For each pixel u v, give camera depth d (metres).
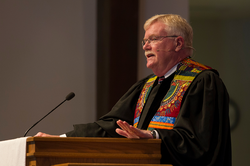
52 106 14.27
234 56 14.37
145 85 7.70
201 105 5.91
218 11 14.46
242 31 14.34
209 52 14.42
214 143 5.58
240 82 14.24
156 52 7.12
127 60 14.05
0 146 5.26
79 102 14.51
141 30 14.37
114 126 7.08
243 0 14.34
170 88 6.76
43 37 14.56
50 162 4.44
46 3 14.77
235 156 13.81
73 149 4.52
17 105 13.91
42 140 4.45
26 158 4.64
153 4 14.41
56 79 14.45
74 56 14.72
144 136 4.96
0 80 13.90
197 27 14.46
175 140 5.30
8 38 14.21
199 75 6.44
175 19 7.29
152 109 6.85
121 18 14.16
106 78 14.01
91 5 14.91
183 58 7.23
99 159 4.57
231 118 14.01
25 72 14.20
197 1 14.43
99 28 14.19
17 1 14.46
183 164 5.28
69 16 14.85
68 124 14.31
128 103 7.56
